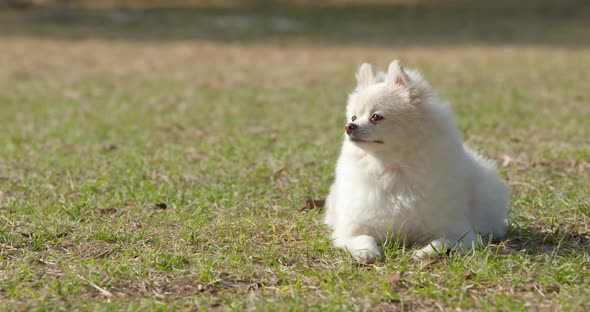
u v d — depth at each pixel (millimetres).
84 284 5664
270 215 7699
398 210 6230
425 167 6172
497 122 13688
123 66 25531
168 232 7043
